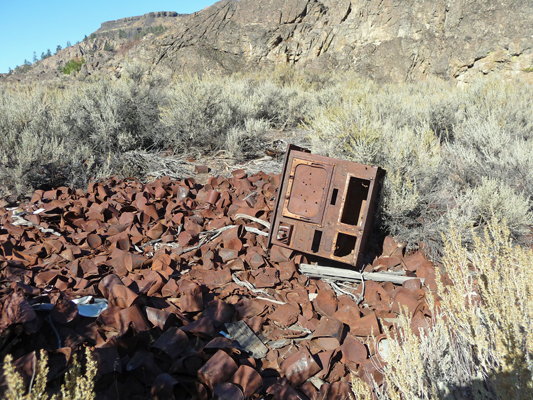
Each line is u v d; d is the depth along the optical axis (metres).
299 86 17.38
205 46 31.34
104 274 3.49
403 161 5.04
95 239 4.20
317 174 3.81
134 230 4.47
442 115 8.43
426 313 3.16
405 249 4.49
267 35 30.19
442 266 4.02
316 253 3.83
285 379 2.47
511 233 4.46
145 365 2.30
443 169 5.46
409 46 26.50
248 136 8.40
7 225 4.28
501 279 2.53
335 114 7.07
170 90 11.91
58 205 4.99
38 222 4.55
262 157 8.12
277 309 3.17
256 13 31.02
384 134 5.84
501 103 8.50
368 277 3.85
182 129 8.25
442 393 2.07
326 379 2.56
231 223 4.83
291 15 30.39
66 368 2.16
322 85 19.48
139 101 8.85
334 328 2.89
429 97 11.05
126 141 7.61
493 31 22.97
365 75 27.12
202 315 2.96
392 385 2.27
